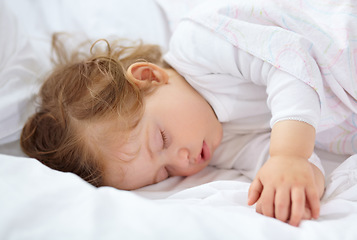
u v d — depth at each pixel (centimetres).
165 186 88
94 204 55
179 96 88
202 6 94
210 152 89
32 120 97
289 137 70
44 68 111
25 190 60
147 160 83
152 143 82
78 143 86
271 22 85
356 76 82
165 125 84
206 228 51
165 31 123
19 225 53
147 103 85
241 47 83
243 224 54
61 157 90
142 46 110
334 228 55
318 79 76
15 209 55
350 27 82
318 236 53
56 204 57
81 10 129
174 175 91
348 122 87
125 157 82
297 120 72
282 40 79
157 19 125
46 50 120
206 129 88
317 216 63
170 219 52
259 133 95
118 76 89
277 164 68
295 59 77
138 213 54
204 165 90
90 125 85
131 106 84
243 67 85
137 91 86
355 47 81
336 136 90
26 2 135
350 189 71
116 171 84
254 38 82
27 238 51
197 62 89
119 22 125
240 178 91
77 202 57
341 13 83
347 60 81
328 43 81
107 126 84
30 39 119
